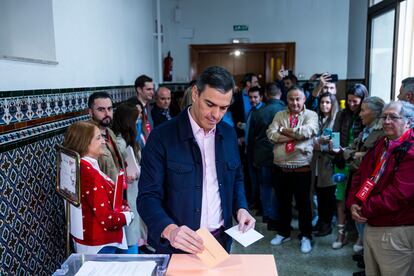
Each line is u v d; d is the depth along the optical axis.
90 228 1.78
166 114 3.89
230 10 6.52
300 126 2.91
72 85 2.50
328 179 3.19
